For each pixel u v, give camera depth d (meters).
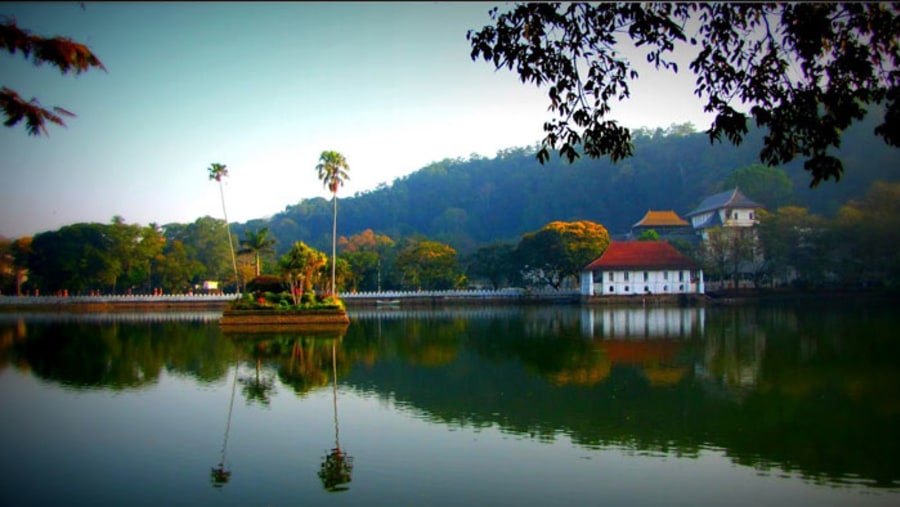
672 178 157.62
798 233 76.25
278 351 36.34
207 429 18.22
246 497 12.88
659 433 17.16
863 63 8.48
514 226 188.38
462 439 16.81
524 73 9.57
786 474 13.94
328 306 55.12
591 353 32.38
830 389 22.14
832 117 8.94
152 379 26.88
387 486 13.36
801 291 74.25
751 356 30.03
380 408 20.58
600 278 82.69
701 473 14.05
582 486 13.30
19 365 31.30
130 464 15.05
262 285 63.38
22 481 13.93
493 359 31.17
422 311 75.44
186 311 81.94
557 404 20.70
